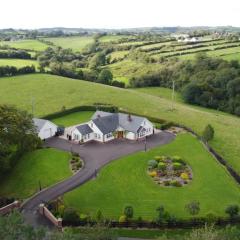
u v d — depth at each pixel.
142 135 122.62
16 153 101.81
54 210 78.62
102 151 111.25
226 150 118.19
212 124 146.00
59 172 97.44
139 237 71.62
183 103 194.75
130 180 93.75
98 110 140.62
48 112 151.50
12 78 199.88
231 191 89.69
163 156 107.50
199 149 113.88
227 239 56.09
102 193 87.69
